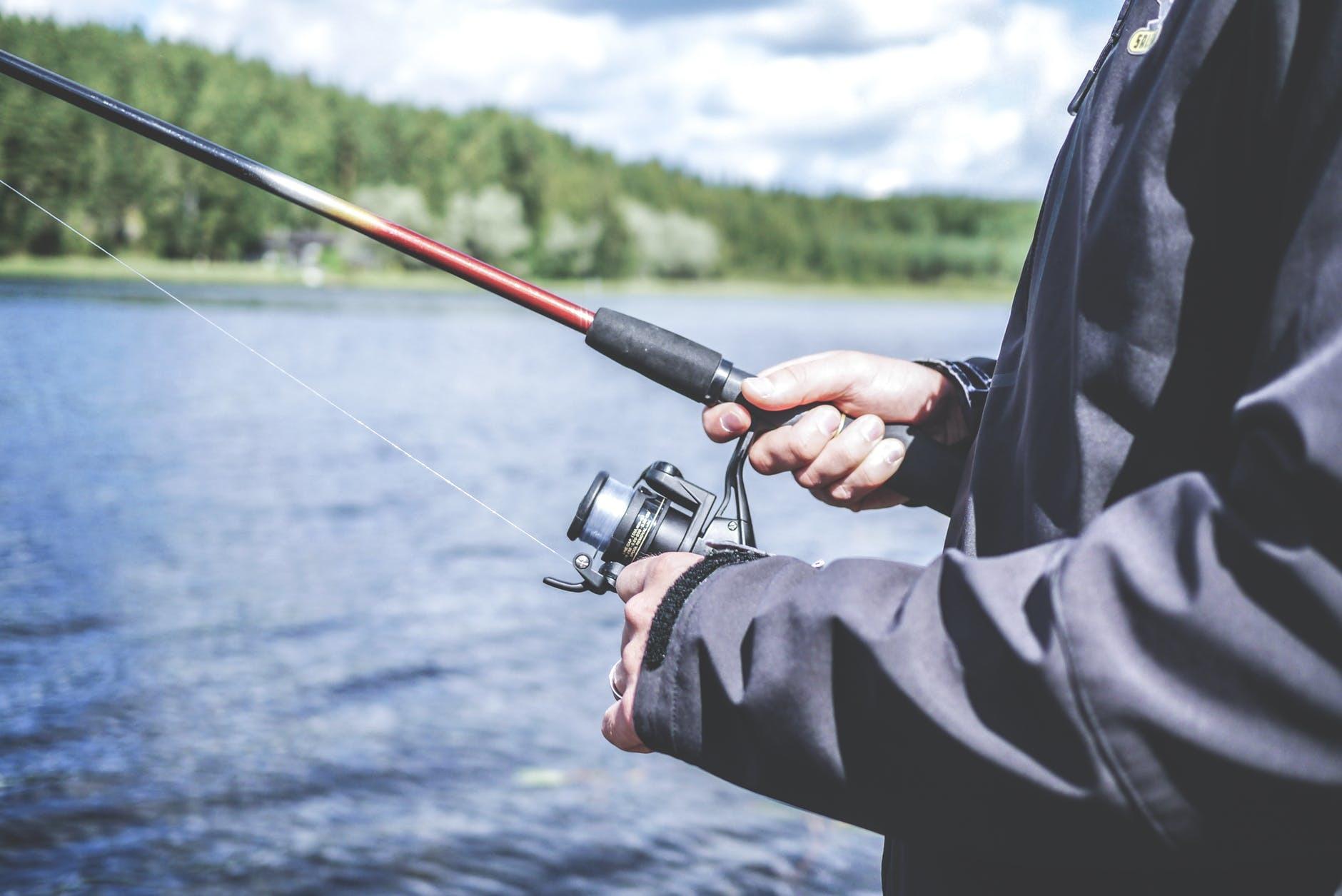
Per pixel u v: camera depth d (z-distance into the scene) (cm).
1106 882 76
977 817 68
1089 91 90
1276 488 57
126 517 1097
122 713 644
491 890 483
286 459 1461
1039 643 64
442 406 2005
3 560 932
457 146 7831
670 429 1855
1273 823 60
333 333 2866
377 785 569
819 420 123
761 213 9838
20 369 1695
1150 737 60
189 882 473
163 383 1883
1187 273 73
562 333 3588
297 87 7019
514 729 650
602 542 123
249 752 602
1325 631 56
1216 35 72
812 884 492
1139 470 75
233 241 4403
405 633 814
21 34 5497
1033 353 85
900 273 9675
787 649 75
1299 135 65
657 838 528
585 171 9019
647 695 83
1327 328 59
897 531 1053
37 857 490
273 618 825
